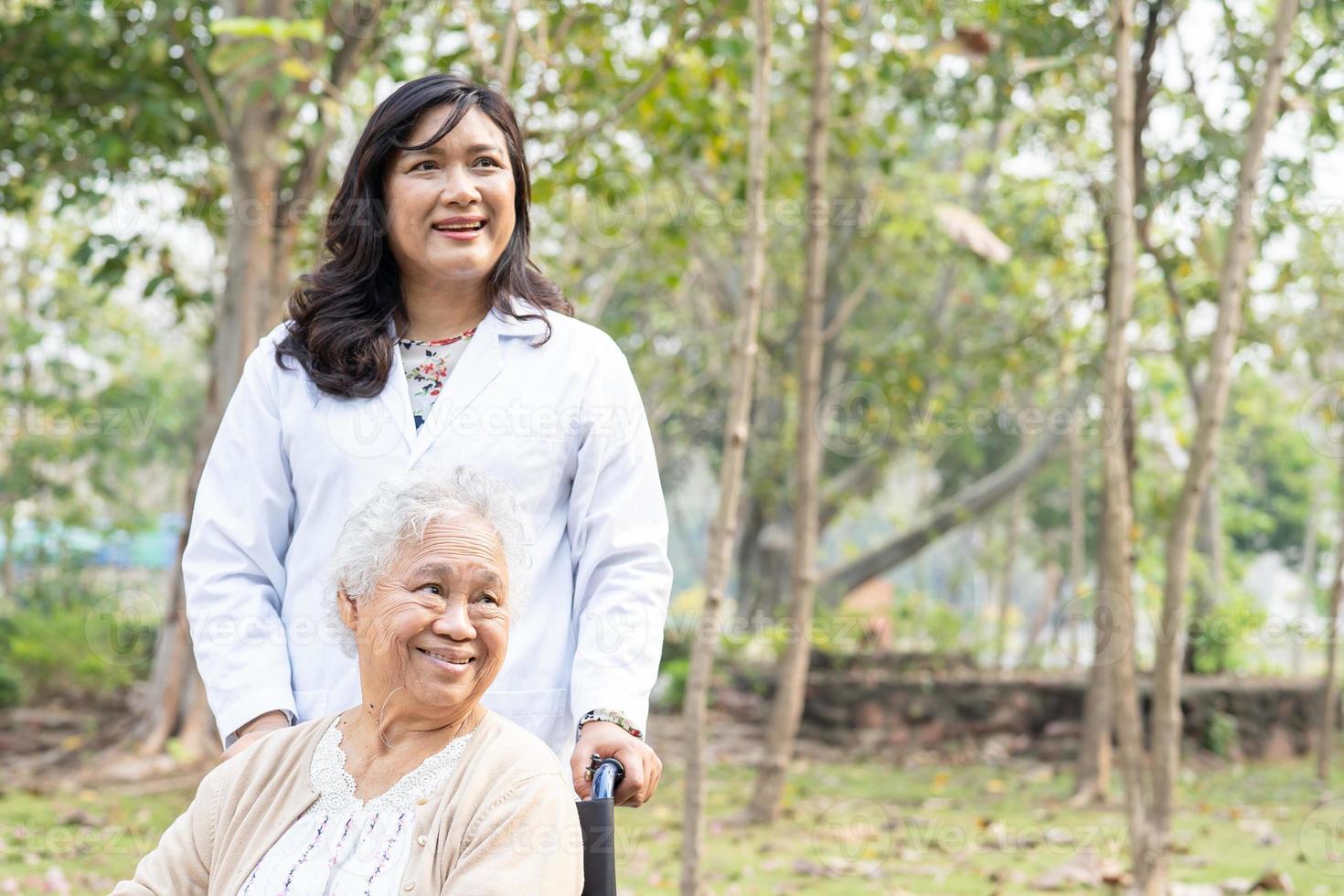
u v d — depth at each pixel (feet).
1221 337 15.67
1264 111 15.14
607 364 7.61
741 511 51.52
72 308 46.55
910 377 38.75
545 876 6.00
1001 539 64.90
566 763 7.22
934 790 27.84
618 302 44.70
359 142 7.39
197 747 28.94
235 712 6.88
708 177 31.63
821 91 20.29
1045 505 62.08
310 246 27.99
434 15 25.00
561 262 32.01
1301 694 36.19
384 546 6.30
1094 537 60.95
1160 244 24.63
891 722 35.09
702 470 69.05
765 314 43.65
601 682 7.07
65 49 27.32
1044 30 21.77
